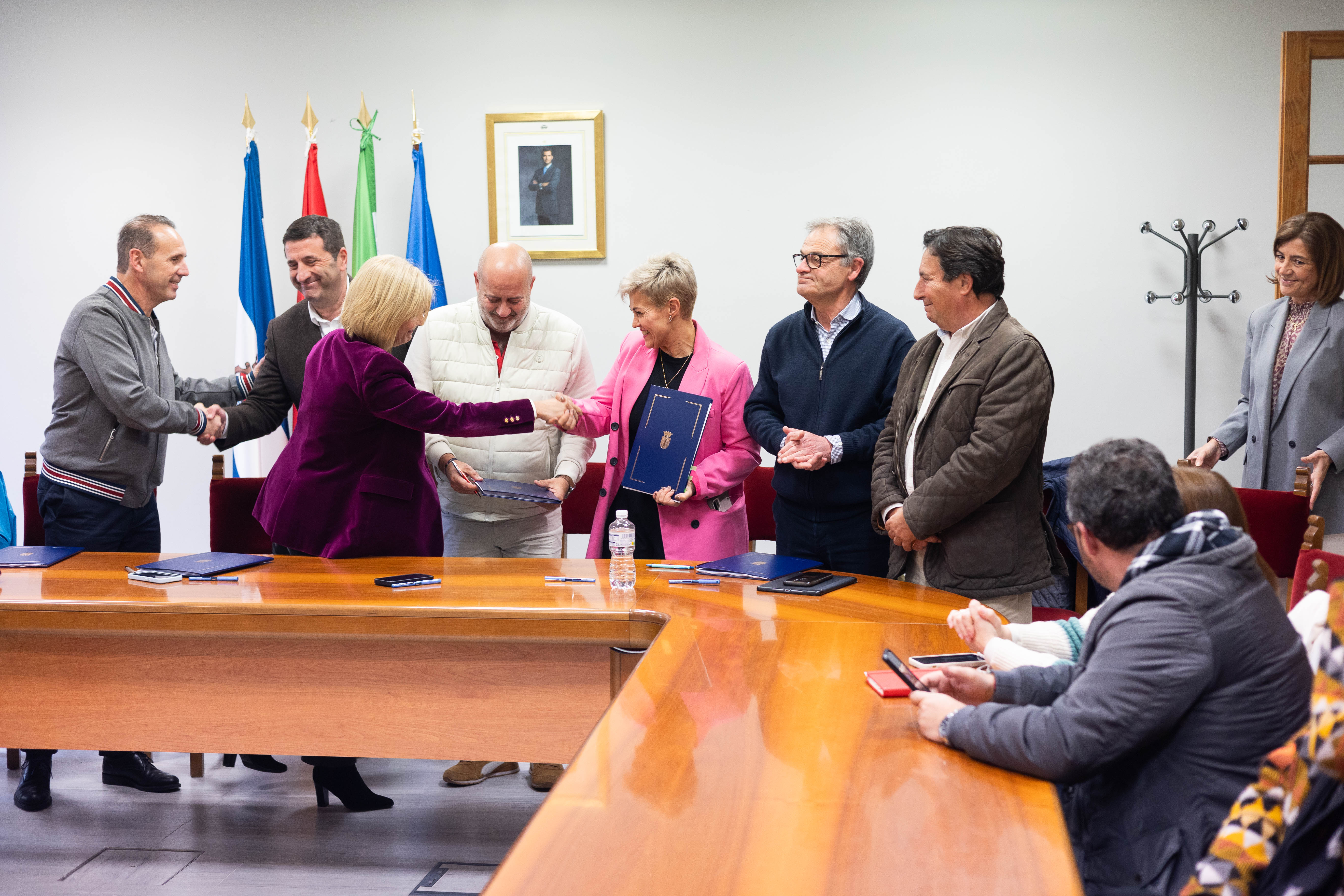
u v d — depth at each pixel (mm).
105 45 4703
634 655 2160
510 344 3145
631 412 3090
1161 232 4352
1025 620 2498
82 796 3105
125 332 3109
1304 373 3258
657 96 4512
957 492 2361
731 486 3006
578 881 1080
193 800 3076
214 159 4703
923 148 4422
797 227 4500
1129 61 4312
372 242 4453
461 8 4559
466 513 3174
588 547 3186
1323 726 990
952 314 2477
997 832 1204
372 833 2854
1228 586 1367
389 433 2764
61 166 4762
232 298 4750
